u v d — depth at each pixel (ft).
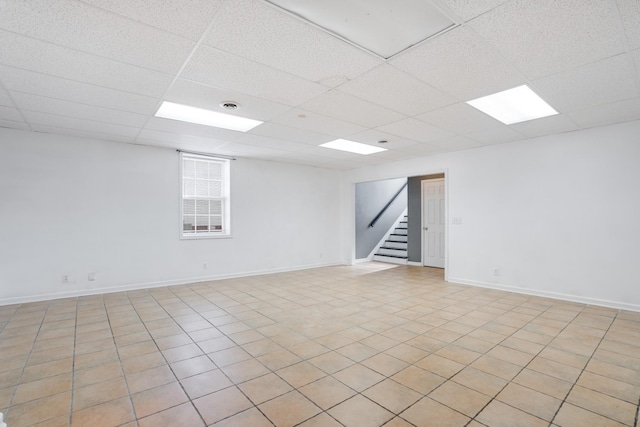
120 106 10.75
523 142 15.35
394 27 6.36
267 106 10.75
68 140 14.62
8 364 8.13
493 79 8.71
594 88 9.32
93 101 10.28
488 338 9.76
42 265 14.06
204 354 8.71
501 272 16.14
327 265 24.48
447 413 6.10
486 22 6.21
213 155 18.75
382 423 5.82
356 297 14.82
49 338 9.82
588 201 13.53
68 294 14.56
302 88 9.30
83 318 11.70
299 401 6.52
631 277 12.55
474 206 17.13
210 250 18.69
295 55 7.45
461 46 7.06
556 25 6.28
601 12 5.87
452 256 18.12
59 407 6.33
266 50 7.23
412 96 9.90
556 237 14.38
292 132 14.05
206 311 12.61
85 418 5.99
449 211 18.22
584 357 8.44
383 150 17.78
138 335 10.08
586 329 10.48
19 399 6.59
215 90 9.41
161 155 17.01
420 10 5.83
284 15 5.97
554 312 12.35
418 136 14.70
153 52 7.29
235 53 7.35
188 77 8.57
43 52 7.25
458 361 8.25
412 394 6.75
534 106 11.03
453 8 5.78
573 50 7.22
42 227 14.06
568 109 11.12
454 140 15.42
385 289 16.44
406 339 9.71
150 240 16.66
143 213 16.46
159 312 12.46
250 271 20.29
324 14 5.95
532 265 15.10
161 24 6.23
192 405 6.40
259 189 20.76
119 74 8.38
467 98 10.05
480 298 14.55
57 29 6.36
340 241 25.53
